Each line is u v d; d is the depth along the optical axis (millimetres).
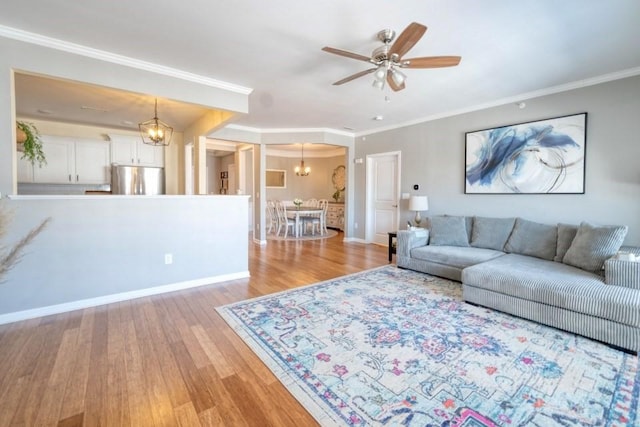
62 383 1715
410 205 4773
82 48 2633
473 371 1853
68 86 3402
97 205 2900
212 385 1720
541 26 2281
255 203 6605
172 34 2426
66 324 2486
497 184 4129
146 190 5793
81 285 2834
